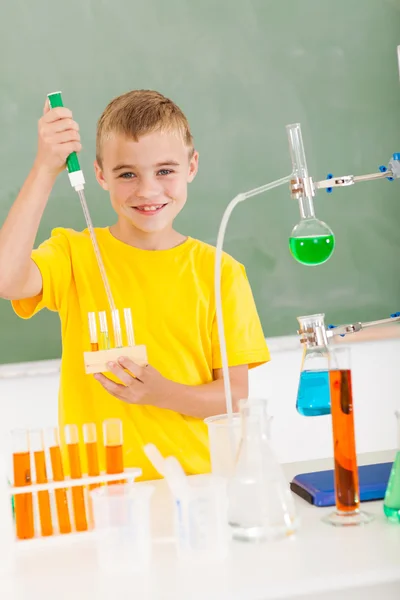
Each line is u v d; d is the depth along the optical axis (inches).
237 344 65.9
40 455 41.8
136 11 95.7
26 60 93.6
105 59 95.3
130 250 67.2
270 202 99.8
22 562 38.5
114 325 55.4
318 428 101.0
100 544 36.3
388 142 103.0
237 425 42.1
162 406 59.1
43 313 94.0
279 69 99.7
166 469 37.3
